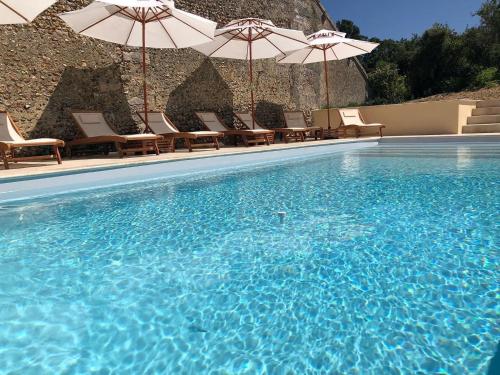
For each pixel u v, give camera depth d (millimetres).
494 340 1425
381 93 19016
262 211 3486
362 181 4848
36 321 1653
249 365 1338
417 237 2617
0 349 1454
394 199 3789
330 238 2664
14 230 3039
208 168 6312
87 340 1512
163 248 2566
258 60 11609
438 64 19609
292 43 9133
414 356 1352
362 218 3145
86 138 6500
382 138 9734
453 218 3047
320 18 14602
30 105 6668
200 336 1525
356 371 1288
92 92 7547
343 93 16406
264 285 1966
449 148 8125
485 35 20000
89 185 4832
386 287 1889
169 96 9039
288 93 12820
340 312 1670
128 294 1901
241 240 2688
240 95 10961
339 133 11172
